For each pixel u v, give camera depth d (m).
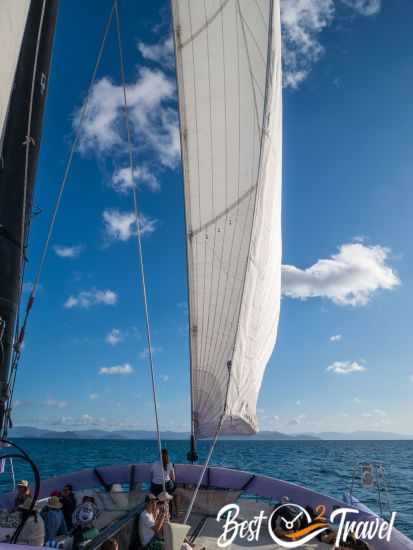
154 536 4.55
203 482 7.51
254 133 5.93
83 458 59.75
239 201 5.87
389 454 90.62
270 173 6.02
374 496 22.30
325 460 59.81
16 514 5.72
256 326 5.74
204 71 6.34
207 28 6.34
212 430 5.68
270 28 5.99
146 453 81.38
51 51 4.47
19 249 3.82
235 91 6.17
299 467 42.09
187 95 6.33
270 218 6.04
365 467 8.84
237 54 6.21
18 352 4.26
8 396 3.75
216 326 5.77
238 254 5.72
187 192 6.25
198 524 6.69
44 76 4.32
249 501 8.06
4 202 3.77
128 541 4.92
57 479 7.82
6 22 3.43
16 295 3.78
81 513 5.61
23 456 3.12
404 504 20.23
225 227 5.94
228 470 7.63
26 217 3.97
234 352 5.45
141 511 5.29
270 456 72.06
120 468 8.02
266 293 5.95
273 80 6.10
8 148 3.89
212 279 5.93
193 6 6.35
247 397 5.67
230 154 6.09
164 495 4.24
